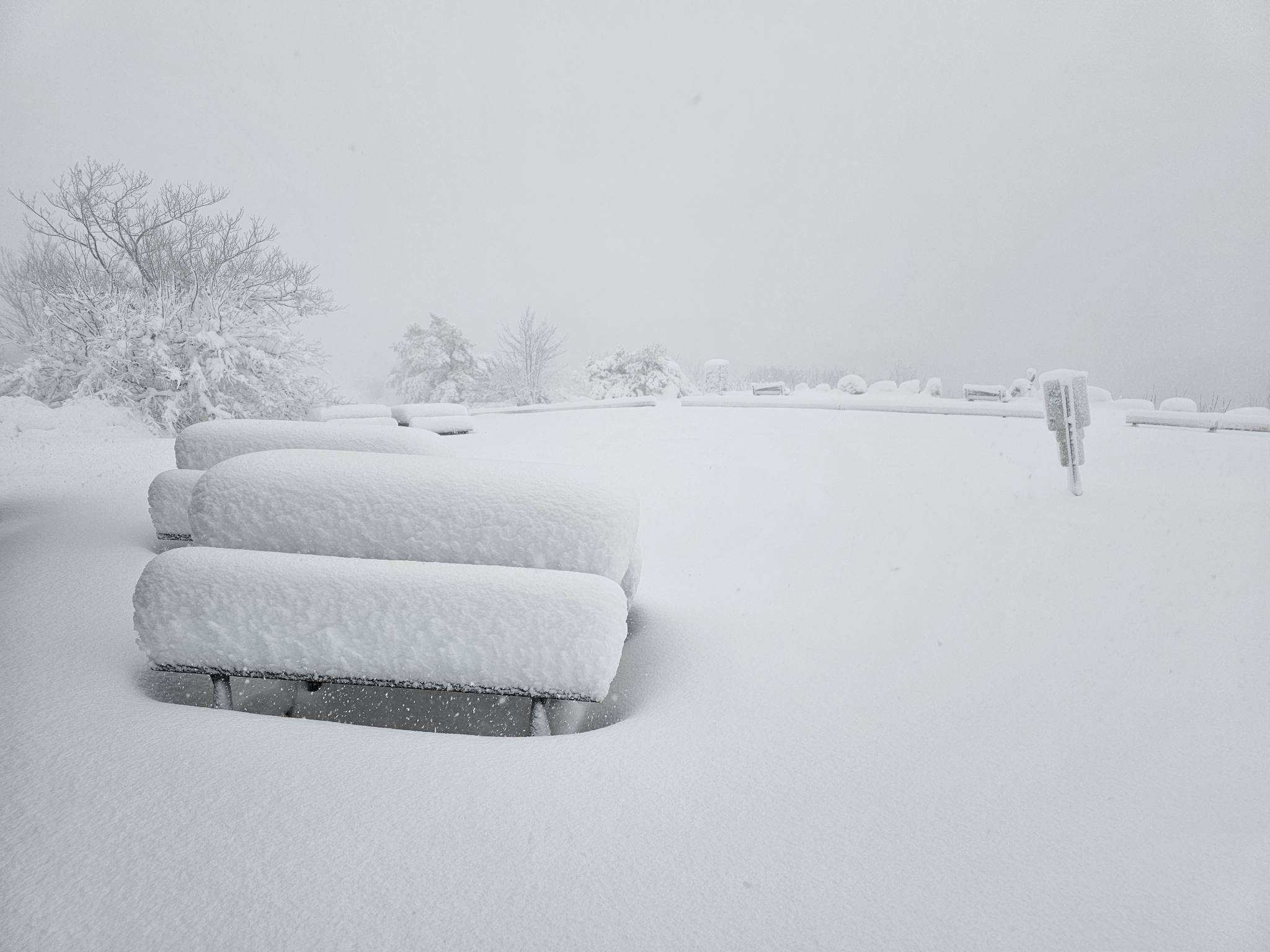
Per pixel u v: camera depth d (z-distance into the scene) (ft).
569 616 9.84
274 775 8.38
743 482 38.45
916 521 27.89
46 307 73.61
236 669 10.21
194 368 68.64
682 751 9.85
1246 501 27.71
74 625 13.37
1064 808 8.81
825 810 8.54
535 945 6.14
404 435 18.40
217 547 11.38
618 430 65.00
